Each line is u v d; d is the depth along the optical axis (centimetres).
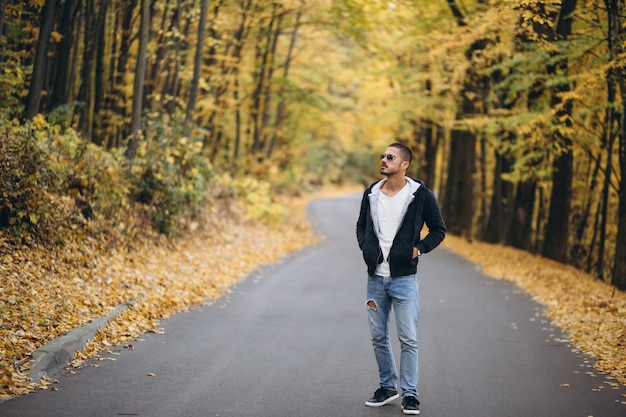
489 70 1873
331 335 838
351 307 1066
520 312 1086
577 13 1474
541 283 1470
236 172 2905
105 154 1341
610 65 1309
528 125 1716
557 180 2031
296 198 4900
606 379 655
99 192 1205
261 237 2062
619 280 1438
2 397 507
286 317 952
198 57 1784
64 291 830
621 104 1555
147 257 1218
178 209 1475
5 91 1301
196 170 1617
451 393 595
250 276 1376
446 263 1889
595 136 1994
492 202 2719
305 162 5653
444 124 2264
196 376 613
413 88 2895
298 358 707
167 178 1466
